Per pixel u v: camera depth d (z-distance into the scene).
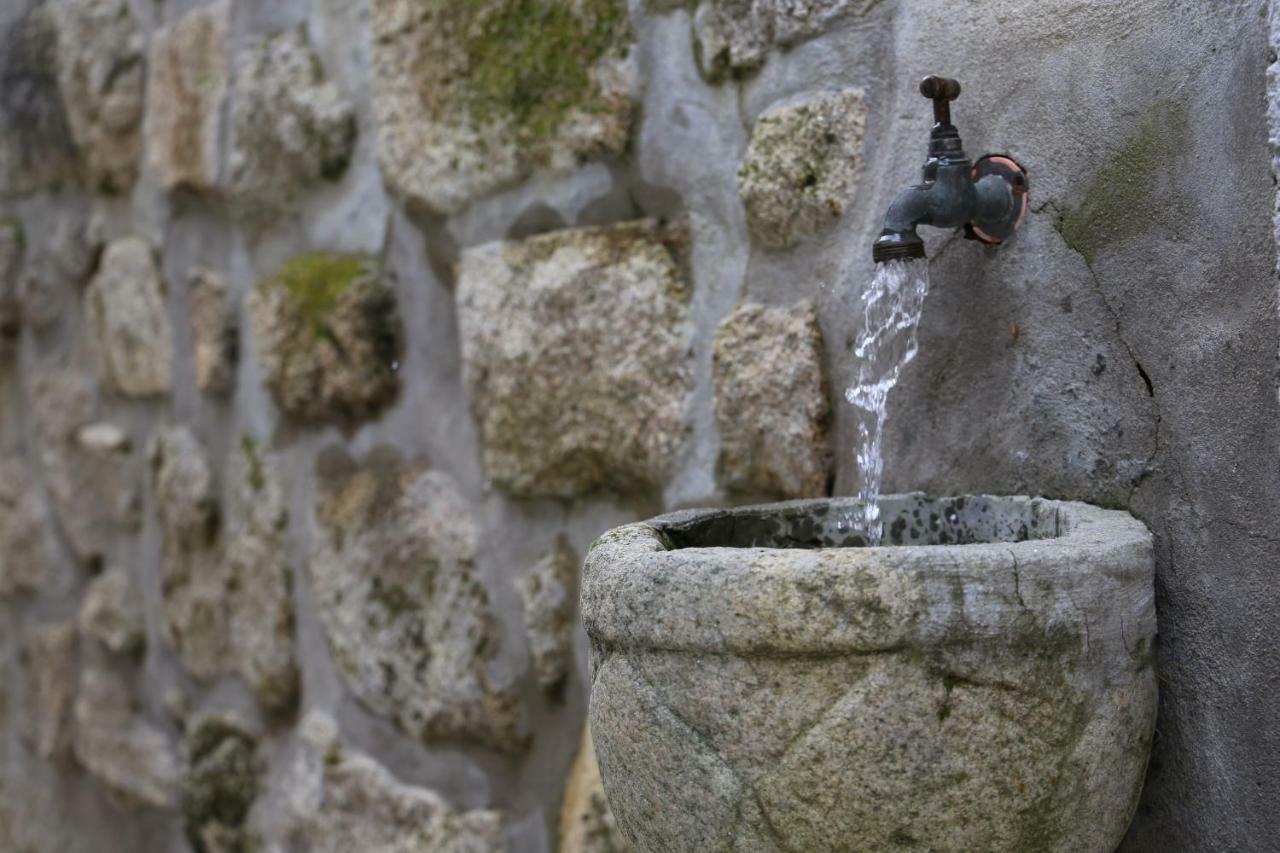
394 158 1.93
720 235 1.59
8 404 3.16
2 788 3.25
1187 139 1.27
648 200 1.65
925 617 1.16
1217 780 1.27
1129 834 1.33
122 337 2.62
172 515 2.45
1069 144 1.34
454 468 1.89
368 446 2.03
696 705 1.20
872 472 1.46
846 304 1.49
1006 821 1.19
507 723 1.82
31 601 3.09
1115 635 1.22
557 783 1.77
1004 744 1.18
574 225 1.73
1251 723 1.24
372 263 1.99
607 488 1.71
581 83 1.70
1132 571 1.23
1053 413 1.36
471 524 1.86
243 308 2.24
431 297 1.91
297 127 2.08
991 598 1.17
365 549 2.01
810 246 1.52
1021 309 1.38
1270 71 1.21
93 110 2.65
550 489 1.76
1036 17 1.36
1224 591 1.26
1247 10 1.23
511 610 1.81
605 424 1.69
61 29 2.77
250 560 2.23
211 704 2.41
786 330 1.53
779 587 1.17
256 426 2.23
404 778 1.97
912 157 1.44
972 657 1.17
